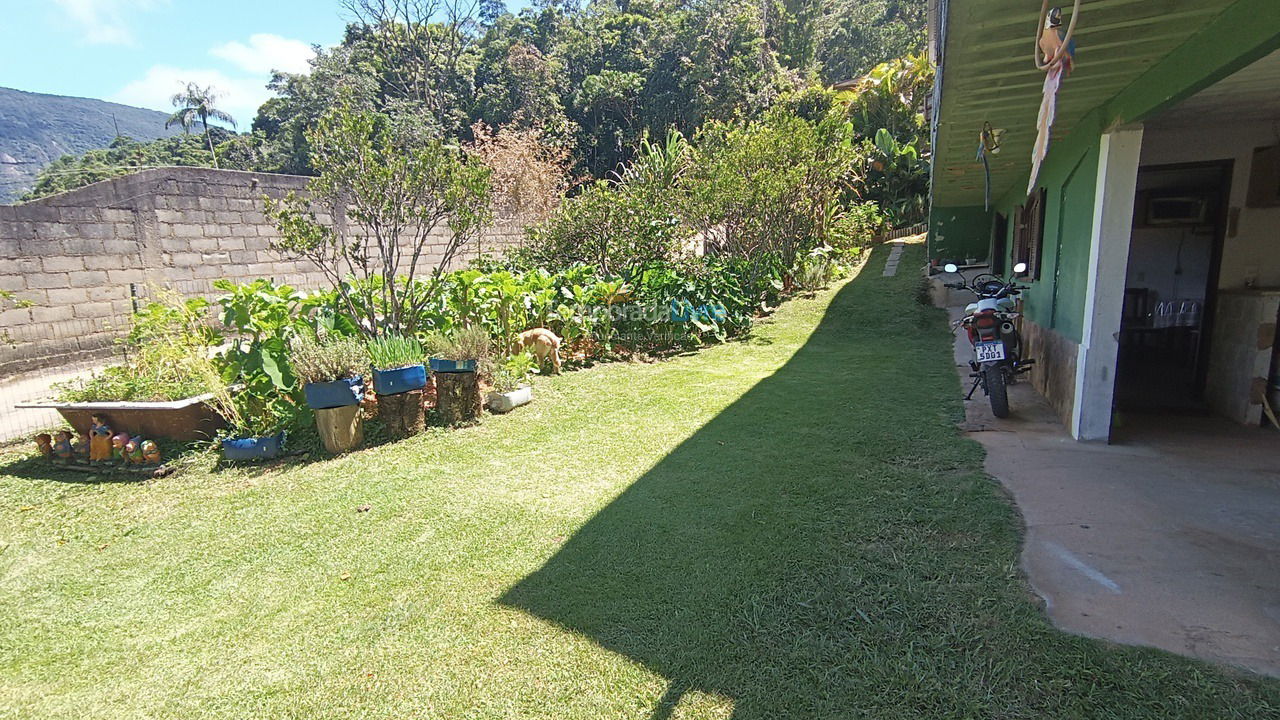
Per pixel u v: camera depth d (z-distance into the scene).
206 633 2.41
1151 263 6.17
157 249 8.55
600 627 2.29
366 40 40.09
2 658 2.32
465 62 40.34
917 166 16.34
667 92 33.41
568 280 7.65
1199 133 4.41
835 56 37.88
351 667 2.15
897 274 11.49
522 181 15.86
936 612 2.24
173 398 4.58
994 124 4.85
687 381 6.11
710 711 1.86
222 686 2.10
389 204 5.53
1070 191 4.45
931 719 1.77
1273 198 4.31
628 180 13.65
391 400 4.61
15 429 5.42
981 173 7.50
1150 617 2.14
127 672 2.21
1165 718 1.72
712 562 2.68
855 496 3.25
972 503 3.09
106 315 7.96
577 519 3.19
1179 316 6.09
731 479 3.58
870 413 4.73
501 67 37.44
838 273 11.80
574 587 2.56
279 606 2.55
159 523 3.43
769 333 8.59
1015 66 3.39
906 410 4.78
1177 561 2.48
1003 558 2.57
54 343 7.43
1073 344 4.20
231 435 4.41
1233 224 4.48
